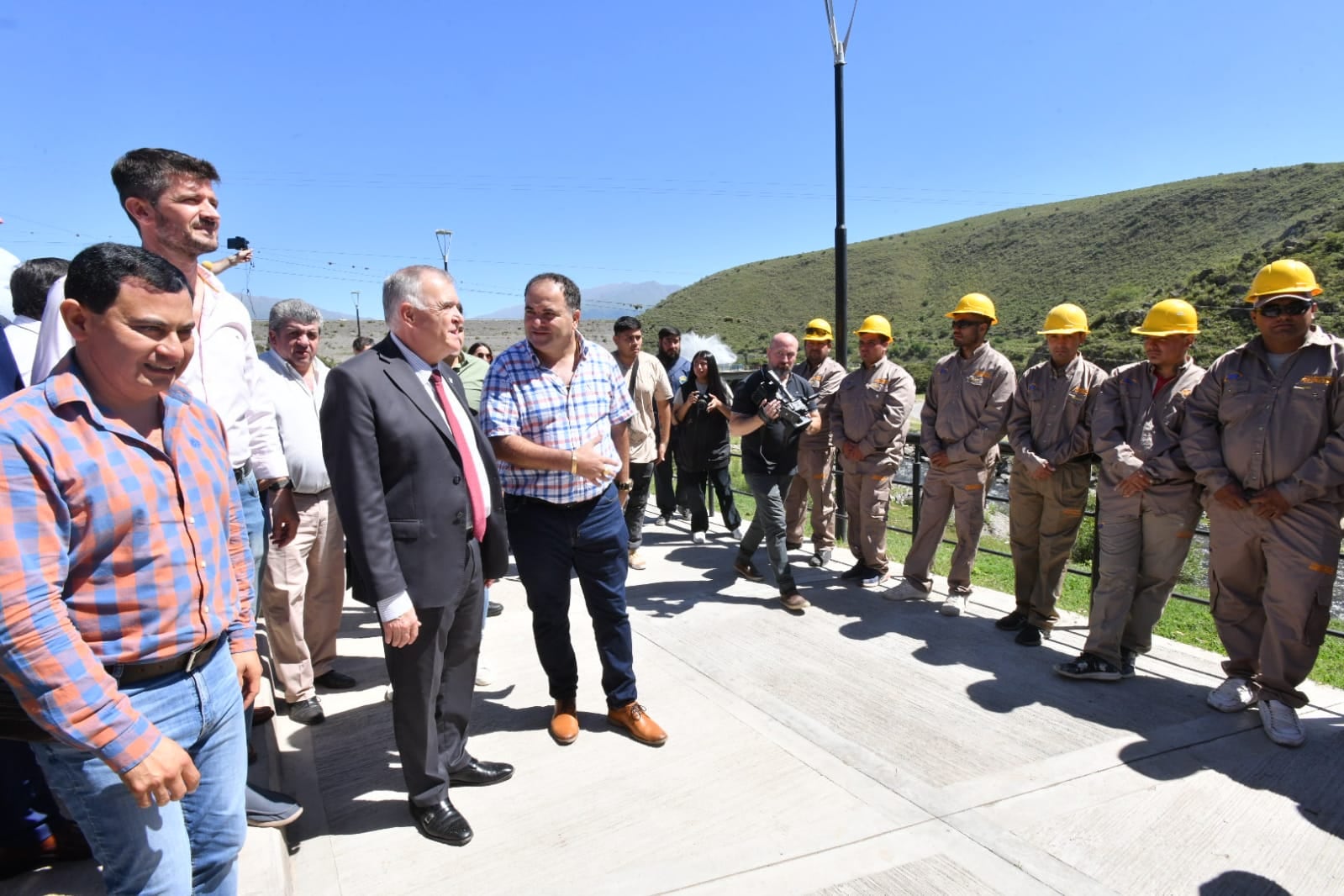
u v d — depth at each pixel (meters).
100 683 1.45
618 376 3.57
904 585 5.18
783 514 4.98
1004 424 4.59
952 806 2.87
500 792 3.01
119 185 2.35
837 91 6.16
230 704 1.82
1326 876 2.49
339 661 4.31
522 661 4.34
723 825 2.78
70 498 1.48
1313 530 3.25
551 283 3.19
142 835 1.61
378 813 2.87
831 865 2.55
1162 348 3.71
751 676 4.04
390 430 2.53
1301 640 3.28
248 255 3.28
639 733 3.38
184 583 1.65
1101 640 3.90
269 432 3.18
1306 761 3.15
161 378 1.58
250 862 2.36
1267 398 3.35
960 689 3.85
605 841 2.69
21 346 2.62
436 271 2.70
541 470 3.23
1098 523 4.04
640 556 6.29
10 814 2.17
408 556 2.58
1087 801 2.89
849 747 3.30
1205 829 2.73
